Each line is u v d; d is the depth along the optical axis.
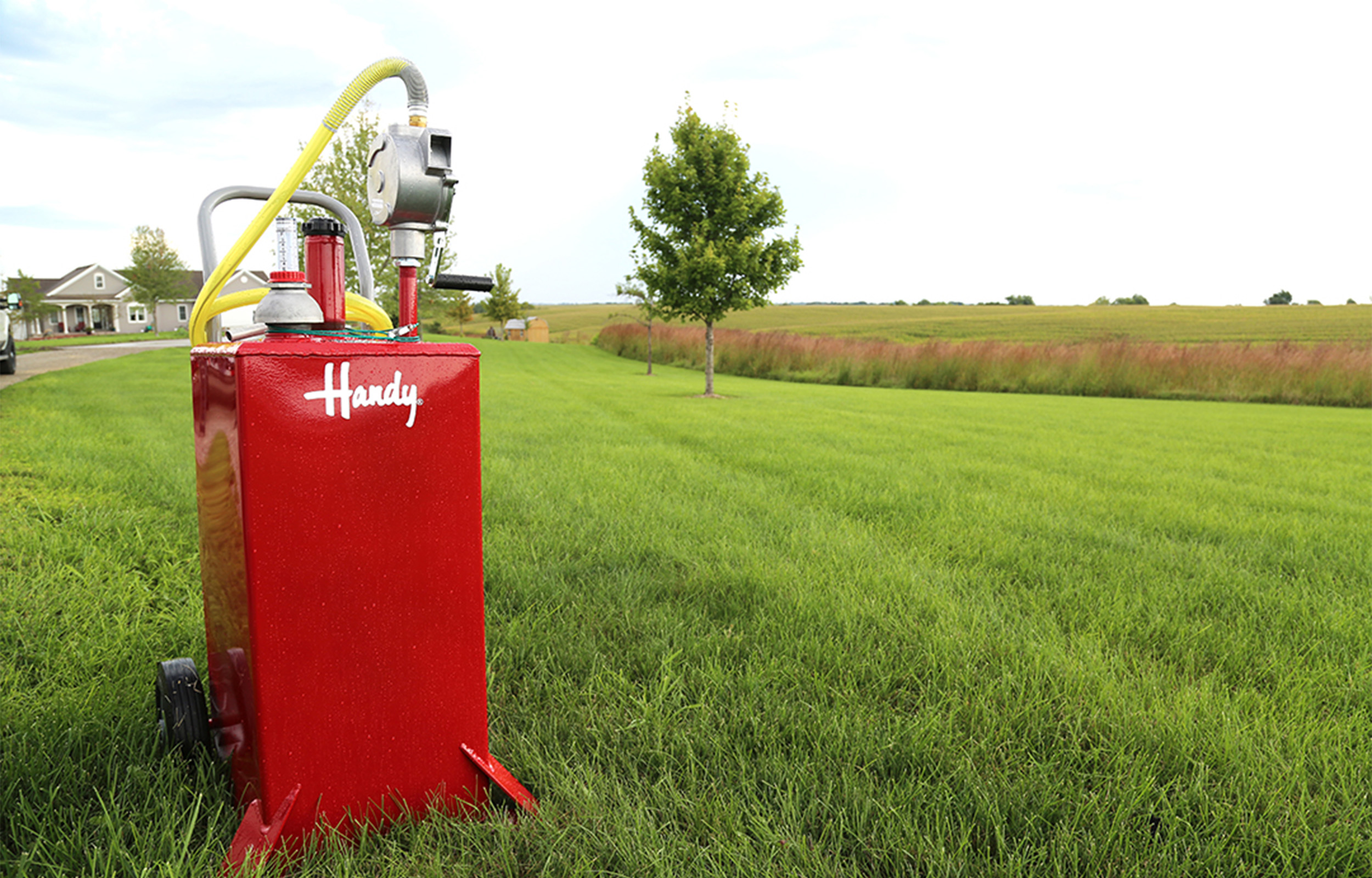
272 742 1.53
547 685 2.44
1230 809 1.80
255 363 1.41
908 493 6.02
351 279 23.70
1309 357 23.64
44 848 1.56
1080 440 10.73
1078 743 2.09
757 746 2.12
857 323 76.25
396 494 1.59
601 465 7.09
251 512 1.44
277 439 1.45
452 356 1.62
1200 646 2.91
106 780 1.82
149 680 2.37
